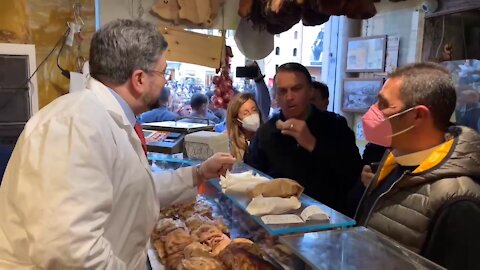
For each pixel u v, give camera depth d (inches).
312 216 40.0
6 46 69.8
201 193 63.3
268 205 41.7
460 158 37.6
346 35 103.2
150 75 40.8
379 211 42.1
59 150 32.7
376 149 69.9
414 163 41.1
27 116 73.2
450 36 68.1
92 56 40.4
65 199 30.8
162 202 54.1
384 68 90.1
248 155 72.4
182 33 83.0
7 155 66.0
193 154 68.9
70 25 76.7
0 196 36.5
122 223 40.6
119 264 36.2
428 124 39.4
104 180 34.5
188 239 48.5
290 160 65.3
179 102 102.7
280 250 37.2
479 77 62.6
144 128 75.6
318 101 81.7
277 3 64.7
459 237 34.8
